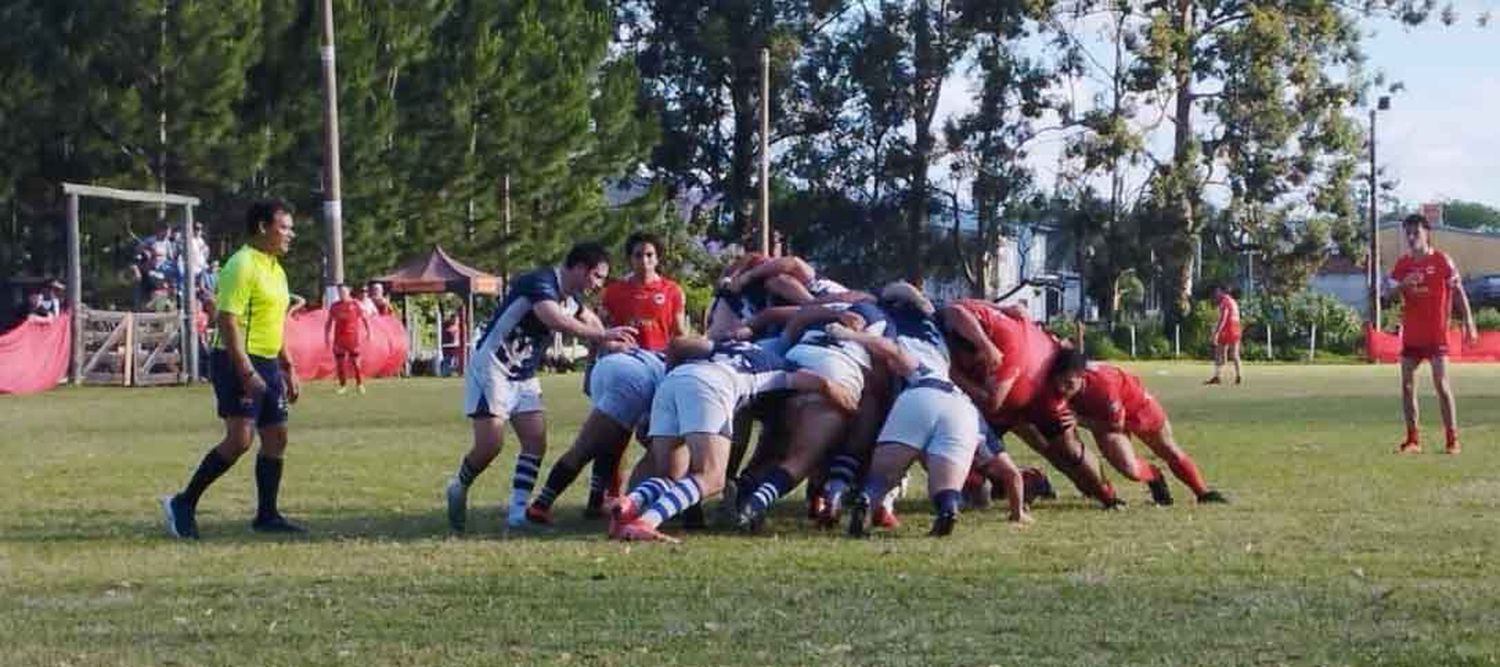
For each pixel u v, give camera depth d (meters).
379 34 54.66
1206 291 80.19
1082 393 14.09
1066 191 78.94
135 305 47.28
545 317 13.02
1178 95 78.31
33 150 50.31
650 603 9.58
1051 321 78.31
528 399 13.25
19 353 38.06
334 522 13.71
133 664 8.16
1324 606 9.38
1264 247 78.69
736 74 78.50
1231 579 10.30
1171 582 10.19
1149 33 76.00
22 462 19.20
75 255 40.62
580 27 63.03
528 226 59.88
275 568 10.98
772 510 13.95
